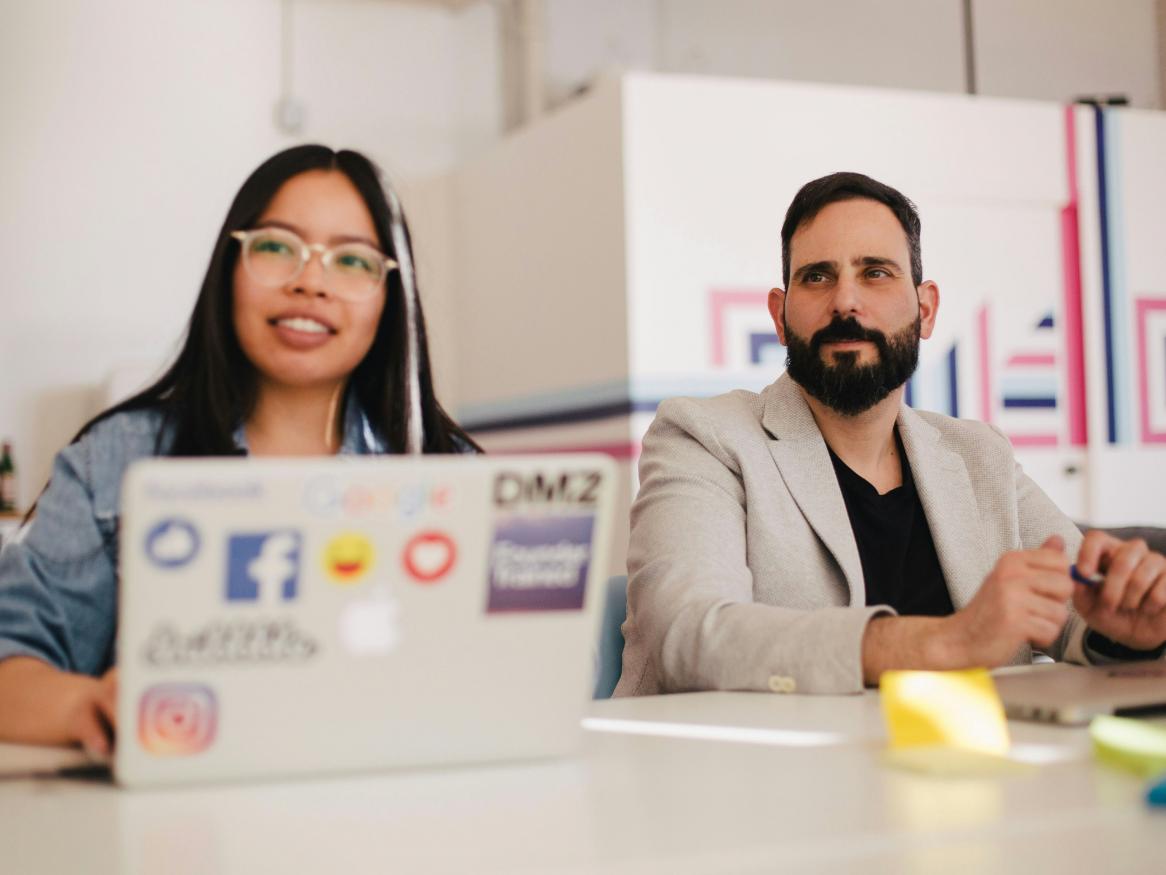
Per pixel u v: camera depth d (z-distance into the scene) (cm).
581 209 536
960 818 79
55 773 99
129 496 85
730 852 72
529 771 96
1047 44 736
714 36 761
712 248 516
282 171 165
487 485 92
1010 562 143
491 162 611
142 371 585
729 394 210
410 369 175
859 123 538
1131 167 580
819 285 197
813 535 191
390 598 91
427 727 94
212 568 87
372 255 166
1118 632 161
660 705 135
